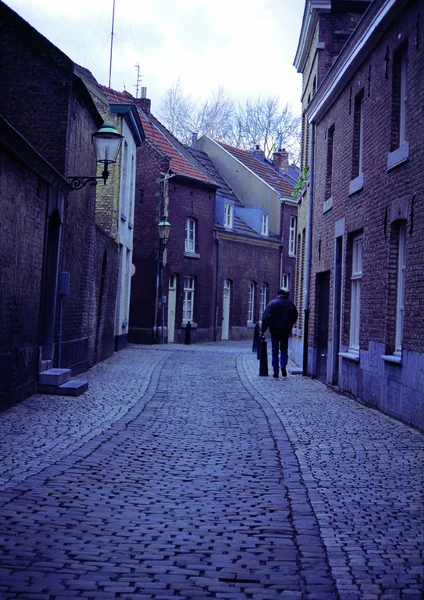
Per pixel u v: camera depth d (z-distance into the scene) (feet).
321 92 56.18
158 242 108.37
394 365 36.09
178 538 16.81
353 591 13.61
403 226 37.32
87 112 52.54
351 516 18.66
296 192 78.18
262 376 58.75
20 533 16.61
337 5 63.16
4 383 34.50
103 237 63.31
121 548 15.98
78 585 13.75
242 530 17.52
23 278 37.24
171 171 110.32
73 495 20.11
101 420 33.14
